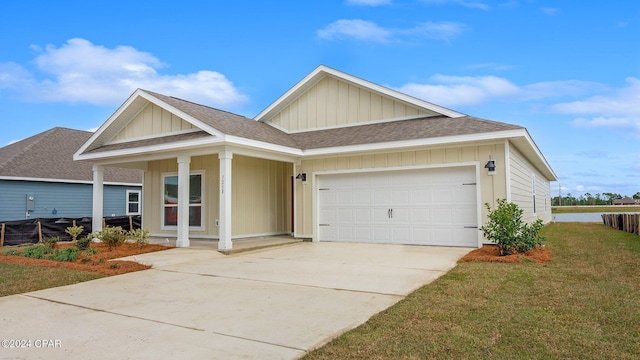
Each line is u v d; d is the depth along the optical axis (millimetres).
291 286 7145
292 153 13258
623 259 9250
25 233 15406
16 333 4852
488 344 4191
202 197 14688
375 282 7301
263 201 15312
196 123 11352
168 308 5883
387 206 12852
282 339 4500
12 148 21953
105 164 14797
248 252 11406
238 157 14406
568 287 6578
